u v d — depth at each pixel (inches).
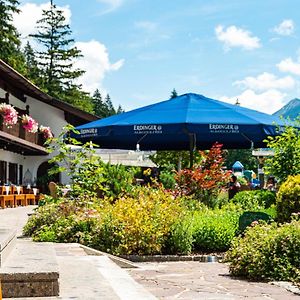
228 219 451.5
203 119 580.1
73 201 490.0
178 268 352.8
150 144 826.2
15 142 1093.8
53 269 192.4
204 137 767.1
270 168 597.6
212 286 282.8
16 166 1346.0
